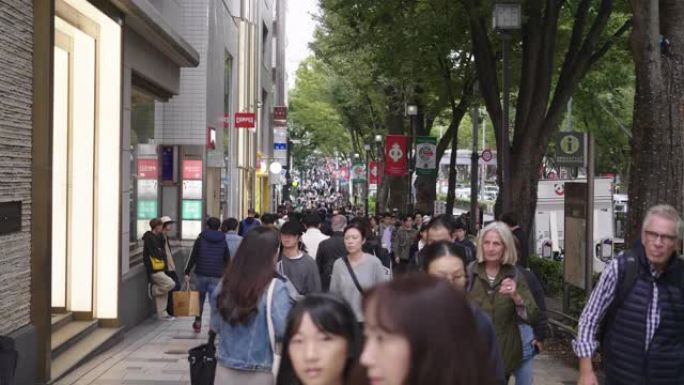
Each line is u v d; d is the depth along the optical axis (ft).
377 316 7.02
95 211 46.09
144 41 53.67
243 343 18.37
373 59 69.92
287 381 12.51
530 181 56.44
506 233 20.92
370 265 28.37
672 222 16.80
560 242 101.45
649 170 32.07
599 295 17.62
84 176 46.01
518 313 20.75
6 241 30.09
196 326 48.34
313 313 11.91
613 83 82.84
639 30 31.60
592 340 17.75
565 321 45.75
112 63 46.68
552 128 56.70
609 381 17.79
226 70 104.22
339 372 11.89
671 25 31.81
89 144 46.03
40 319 32.81
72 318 45.37
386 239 76.18
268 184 181.06
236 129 117.29
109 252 46.11
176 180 80.94
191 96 81.30
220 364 18.65
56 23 42.73
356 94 136.15
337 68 121.49
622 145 136.67
